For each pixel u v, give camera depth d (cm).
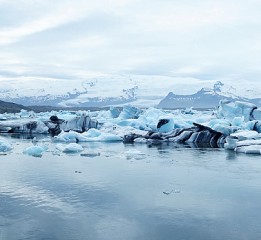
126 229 1475
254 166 2805
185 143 4625
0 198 1892
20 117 9638
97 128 6197
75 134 4928
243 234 1429
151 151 3756
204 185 2172
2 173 2520
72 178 2359
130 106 7356
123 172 2559
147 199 1880
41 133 6303
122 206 1764
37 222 1549
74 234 1425
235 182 2253
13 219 1585
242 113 5394
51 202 1822
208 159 3164
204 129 4747
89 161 3059
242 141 3791
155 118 6362
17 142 4728
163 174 2495
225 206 1767
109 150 3881
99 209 1720
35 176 2423
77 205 1780
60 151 3766
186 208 1736
